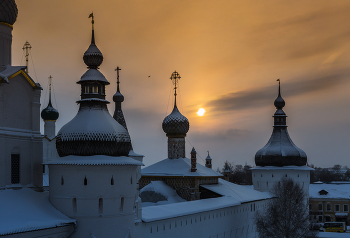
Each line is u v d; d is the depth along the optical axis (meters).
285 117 98.19
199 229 61.66
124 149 45.31
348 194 135.12
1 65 46.50
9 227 36.53
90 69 47.66
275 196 91.81
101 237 42.56
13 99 45.22
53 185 44.19
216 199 70.25
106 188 43.12
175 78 78.12
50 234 40.09
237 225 74.56
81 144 43.47
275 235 70.19
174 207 58.72
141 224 49.16
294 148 94.88
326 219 132.38
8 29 47.31
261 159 95.75
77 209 42.62
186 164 73.75
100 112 46.12
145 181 73.12
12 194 42.41
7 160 43.59
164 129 77.06
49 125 78.94
